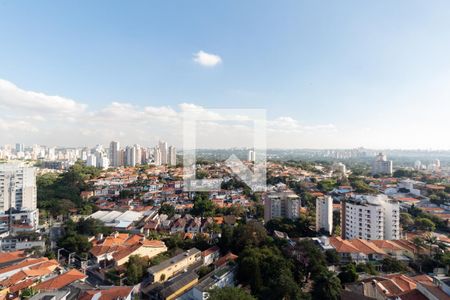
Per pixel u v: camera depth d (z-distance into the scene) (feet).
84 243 153.38
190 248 156.04
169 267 124.36
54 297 91.25
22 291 106.11
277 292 89.45
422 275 104.53
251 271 102.89
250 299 80.33
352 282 100.68
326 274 95.45
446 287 81.25
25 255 148.05
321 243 139.33
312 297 92.79
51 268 126.00
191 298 102.12
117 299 94.43
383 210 165.78
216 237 165.17
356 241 141.49
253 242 132.57
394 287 91.71
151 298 107.14
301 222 180.55
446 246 136.87
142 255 140.97
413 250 135.13
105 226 199.11
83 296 95.09
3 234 184.75
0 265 130.82
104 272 128.26
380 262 124.47
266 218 201.67
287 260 107.45
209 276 107.45
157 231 200.54
